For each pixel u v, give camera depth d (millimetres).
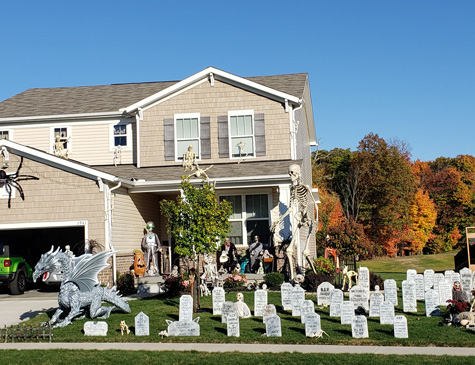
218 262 24547
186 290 20531
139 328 14445
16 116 28922
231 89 27188
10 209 23328
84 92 32188
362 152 63594
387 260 57031
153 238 25016
